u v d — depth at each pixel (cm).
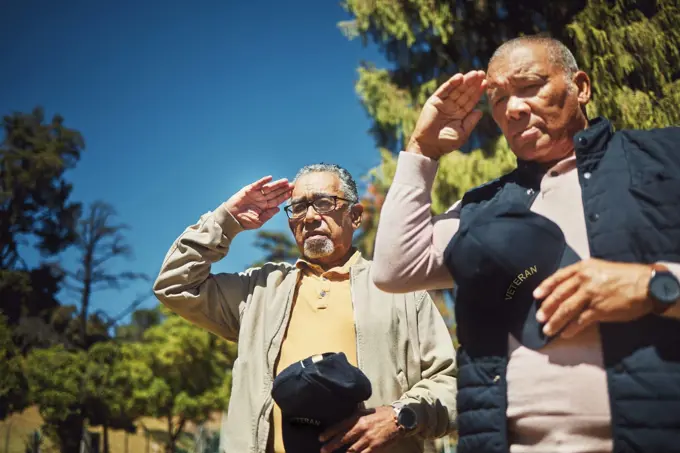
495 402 197
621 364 182
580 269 178
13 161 4644
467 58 1267
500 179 226
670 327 180
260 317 318
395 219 228
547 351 193
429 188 233
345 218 335
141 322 3897
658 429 174
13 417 3319
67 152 4962
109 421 3256
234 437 298
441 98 229
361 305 311
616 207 192
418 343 307
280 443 290
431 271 227
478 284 202
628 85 970
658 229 187
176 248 329
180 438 3434
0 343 3344
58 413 2972
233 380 310
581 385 187
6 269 4334
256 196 332
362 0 1348
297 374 250
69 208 4606
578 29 984
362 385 252
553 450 188
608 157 202
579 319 177
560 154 214
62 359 3072
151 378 2869
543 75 209
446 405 287
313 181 337
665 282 171
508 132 215
